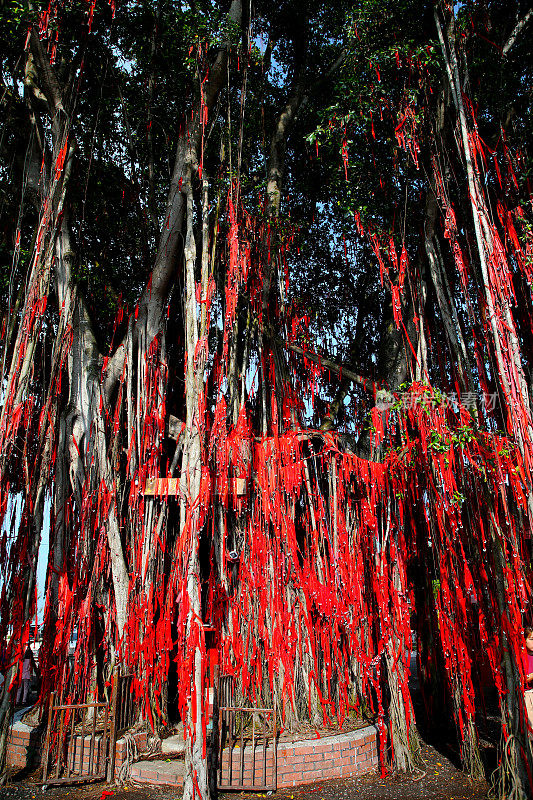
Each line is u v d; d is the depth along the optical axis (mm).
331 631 6492
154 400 7113
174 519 7406
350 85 6980
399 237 7113
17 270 7863
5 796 5121
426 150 7117
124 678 5875
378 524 6562
